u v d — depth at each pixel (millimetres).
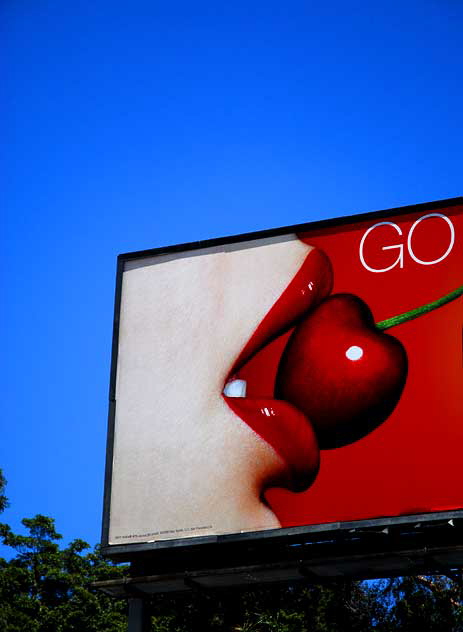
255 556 16609
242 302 17781
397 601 26516
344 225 17484
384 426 16016
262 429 16859
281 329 17344
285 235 17891
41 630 32750
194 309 18078
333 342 16844
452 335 16031
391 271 16812
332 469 16141
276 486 16453
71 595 34312
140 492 17281
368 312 16750
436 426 15656
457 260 16391
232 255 18172
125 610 34094
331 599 26781
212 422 17250
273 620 26188
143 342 18219
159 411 17672
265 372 17203
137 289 18625
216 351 17656
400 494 15516
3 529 36156
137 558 17328
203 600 26438
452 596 26172
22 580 34125
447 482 15273
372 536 15828
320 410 16562
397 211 17125
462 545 15141
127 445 17656
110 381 18156
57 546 35812
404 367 16172
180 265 18484
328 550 16125
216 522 16578
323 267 17375
